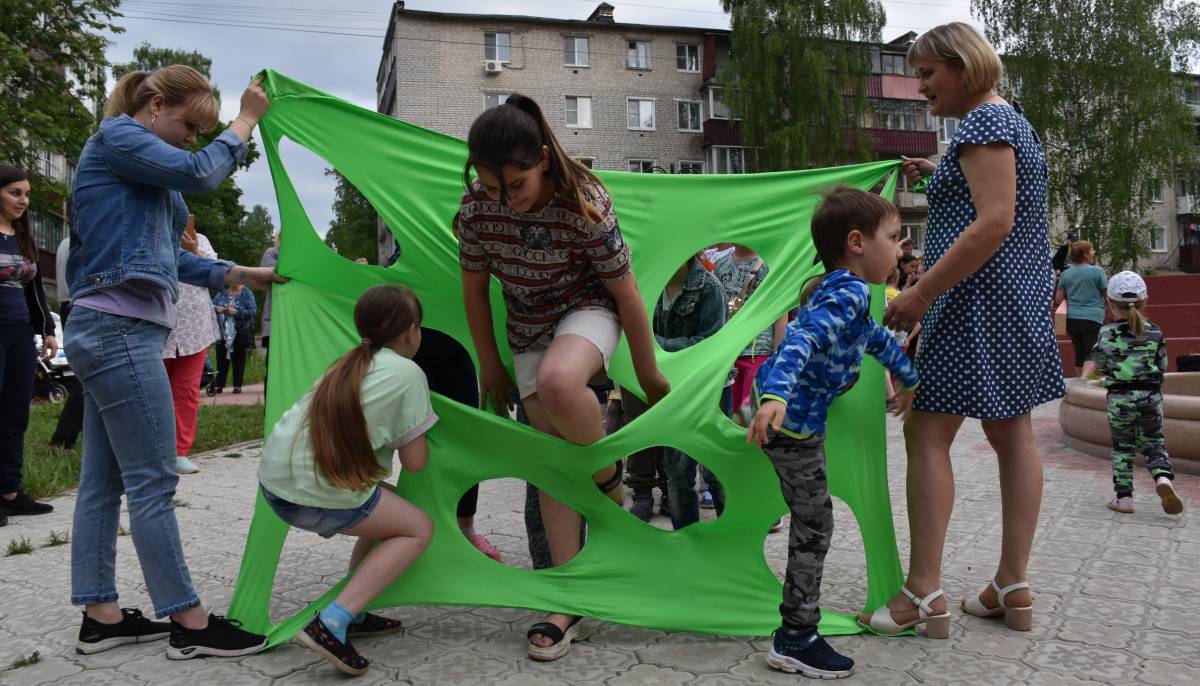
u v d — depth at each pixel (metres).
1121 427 4.52
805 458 2.47
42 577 3.45
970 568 3.50
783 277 3.19
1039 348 2.76
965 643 2.67
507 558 3.78
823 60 30.80
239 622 2.69
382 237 35.34
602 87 36.12
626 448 2.76
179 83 2.63
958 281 2.62
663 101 36.81
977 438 7.35
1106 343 4.62
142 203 2.60
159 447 2.60
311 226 3.02
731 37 32.56
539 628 2.61
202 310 5.86
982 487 5.22
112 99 2.67
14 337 4.45
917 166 3.34
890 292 8.92
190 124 2.69
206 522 4.42
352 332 2.99
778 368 2.29
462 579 2.75
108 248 2.55
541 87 35.47
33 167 19.25
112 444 2.59
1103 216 29.53
